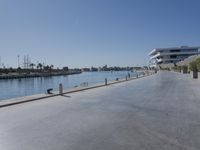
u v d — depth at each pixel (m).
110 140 8.55
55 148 7.79
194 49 156.25
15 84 84.56
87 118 12.53
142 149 7.52
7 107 17.25
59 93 26.03
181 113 13.41
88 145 8.03
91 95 24.59
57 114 13.91
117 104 17.52
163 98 20.19
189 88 28.86
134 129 10.03
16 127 10.81
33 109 16.08
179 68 95.06
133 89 30.27
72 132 9.75
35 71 177.12
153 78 58.12
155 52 167.88
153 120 11.72
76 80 99.75
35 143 8.38
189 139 8.48
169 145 7.86
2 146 8.15
